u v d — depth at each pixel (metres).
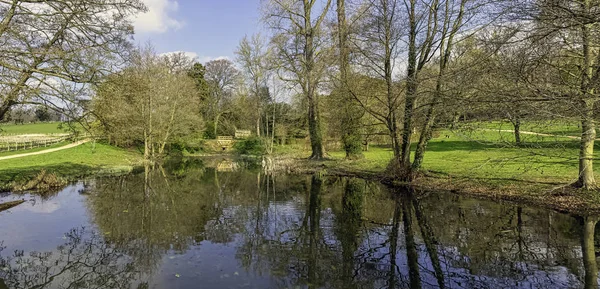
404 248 7.70
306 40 24.12
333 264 6.86
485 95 8.52
